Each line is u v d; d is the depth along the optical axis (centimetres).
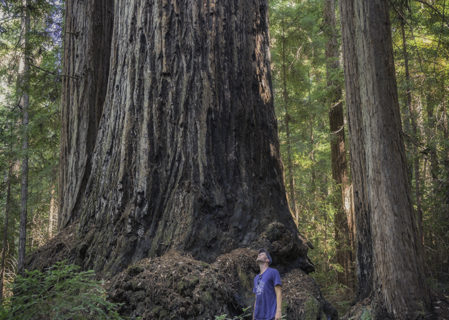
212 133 662
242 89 714
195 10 700
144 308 494
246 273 561
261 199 670
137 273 532
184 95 664
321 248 1390
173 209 614
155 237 601
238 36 735
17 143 1359
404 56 1060
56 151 1512
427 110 1234
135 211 612
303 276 610
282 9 1406
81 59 914
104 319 441
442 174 1047
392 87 611
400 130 607
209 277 518
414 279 554
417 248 572
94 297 395
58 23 1214
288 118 1398
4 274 1511
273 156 729
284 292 563
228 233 614
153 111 656
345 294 1195
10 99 1694
